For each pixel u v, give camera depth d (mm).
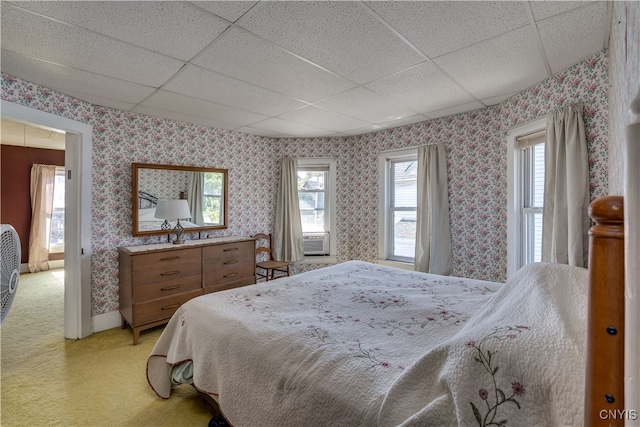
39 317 3180
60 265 5684
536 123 2354
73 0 1364
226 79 2238
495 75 2191
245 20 1533
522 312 954
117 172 2924
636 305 410
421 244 3336
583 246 1909
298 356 1201
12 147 5266
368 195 3986
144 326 2648
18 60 1923
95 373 2129
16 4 1385
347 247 4195
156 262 2742
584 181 1920
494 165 2893
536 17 1509
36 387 1956
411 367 927
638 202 413
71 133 2635
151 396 1870
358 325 1444
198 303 1759
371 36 1684
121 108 2883
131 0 1371
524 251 2652
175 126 3312
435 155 3242
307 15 1495
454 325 1418
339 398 994
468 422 732
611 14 1462
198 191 3500
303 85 2363
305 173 4328
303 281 2248
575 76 2020
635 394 407
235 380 1319
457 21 1546
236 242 3371
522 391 715
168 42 1734
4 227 1426
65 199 2684
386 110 2996
